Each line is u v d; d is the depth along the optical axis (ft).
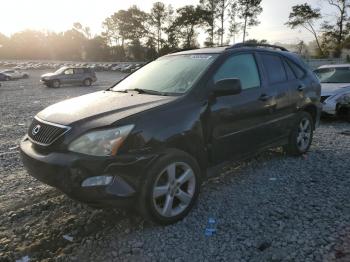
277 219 12.41
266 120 16.37
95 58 328.29
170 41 275.39
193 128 12.64
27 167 12.19
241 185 15.65
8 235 12.02
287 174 16.96
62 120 11.71
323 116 30.58
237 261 10.13
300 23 207.92
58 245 11.36
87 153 10.80
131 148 11.03
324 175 16.72
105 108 12.16
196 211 13.19
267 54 17.44
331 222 12.03
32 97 65.82
